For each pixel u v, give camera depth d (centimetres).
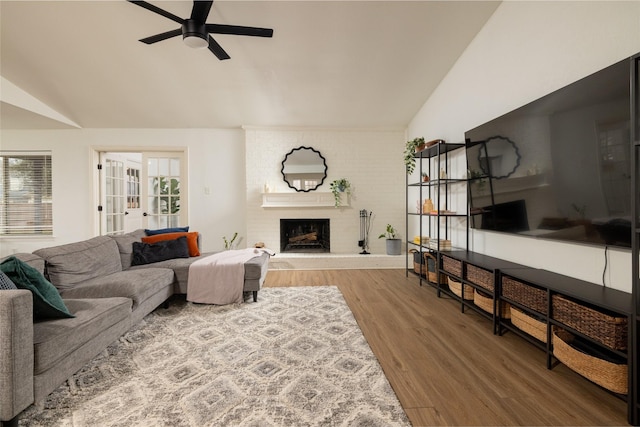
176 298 352
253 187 538
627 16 183
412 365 202
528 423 148
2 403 135
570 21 221
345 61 371
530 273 234
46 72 380
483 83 324
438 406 161
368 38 333
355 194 550
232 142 545
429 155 417
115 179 564
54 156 515
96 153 526
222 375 192
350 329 262
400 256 516
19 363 139
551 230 226
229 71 387
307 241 569
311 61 370
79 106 457
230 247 545
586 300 169
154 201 540
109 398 168
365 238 551
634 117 148
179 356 216
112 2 281
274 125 535
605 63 197
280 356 216
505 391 174
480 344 233
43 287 180
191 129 539
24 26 308
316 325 271
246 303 332
